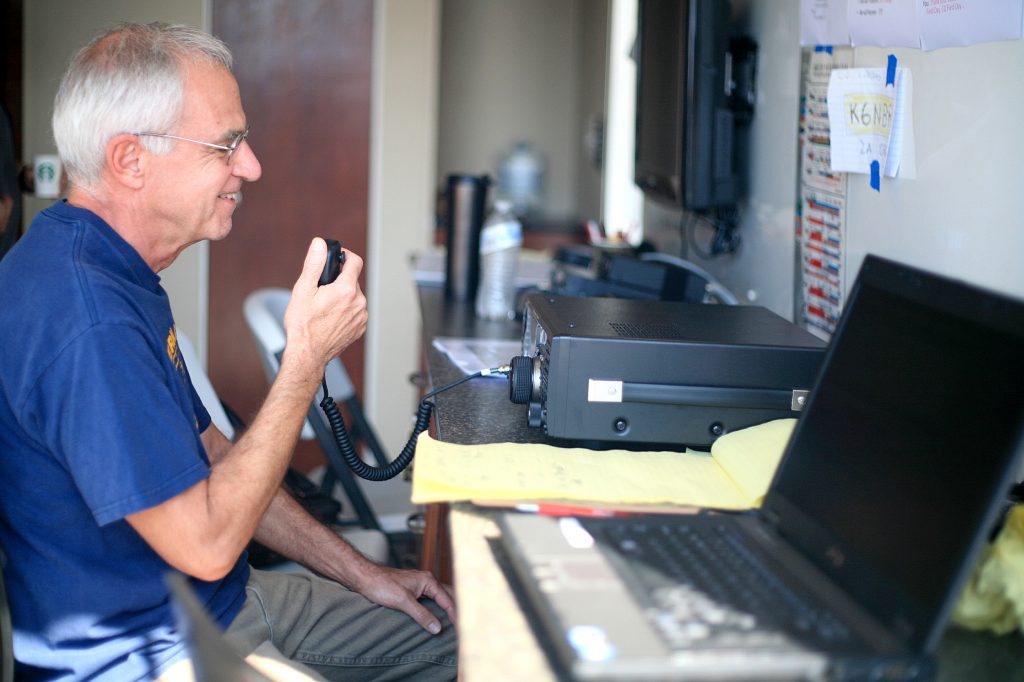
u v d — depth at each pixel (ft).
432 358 7.03
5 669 4.24
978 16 4.74
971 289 3.40
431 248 14.07
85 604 4.57
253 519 4.61
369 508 8.57
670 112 7.89
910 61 5.38
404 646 5.75
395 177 13.85
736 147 8.03
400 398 14.23
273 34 13.37
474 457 4.56
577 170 17.81
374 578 5.89
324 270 5.04
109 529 4.56
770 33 7.35
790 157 7.03
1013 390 3.07
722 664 2.89
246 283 13.80
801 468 3.99
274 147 13.62
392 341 14.11
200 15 13.07
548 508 4.08
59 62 12.40
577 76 17.61
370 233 13.96
